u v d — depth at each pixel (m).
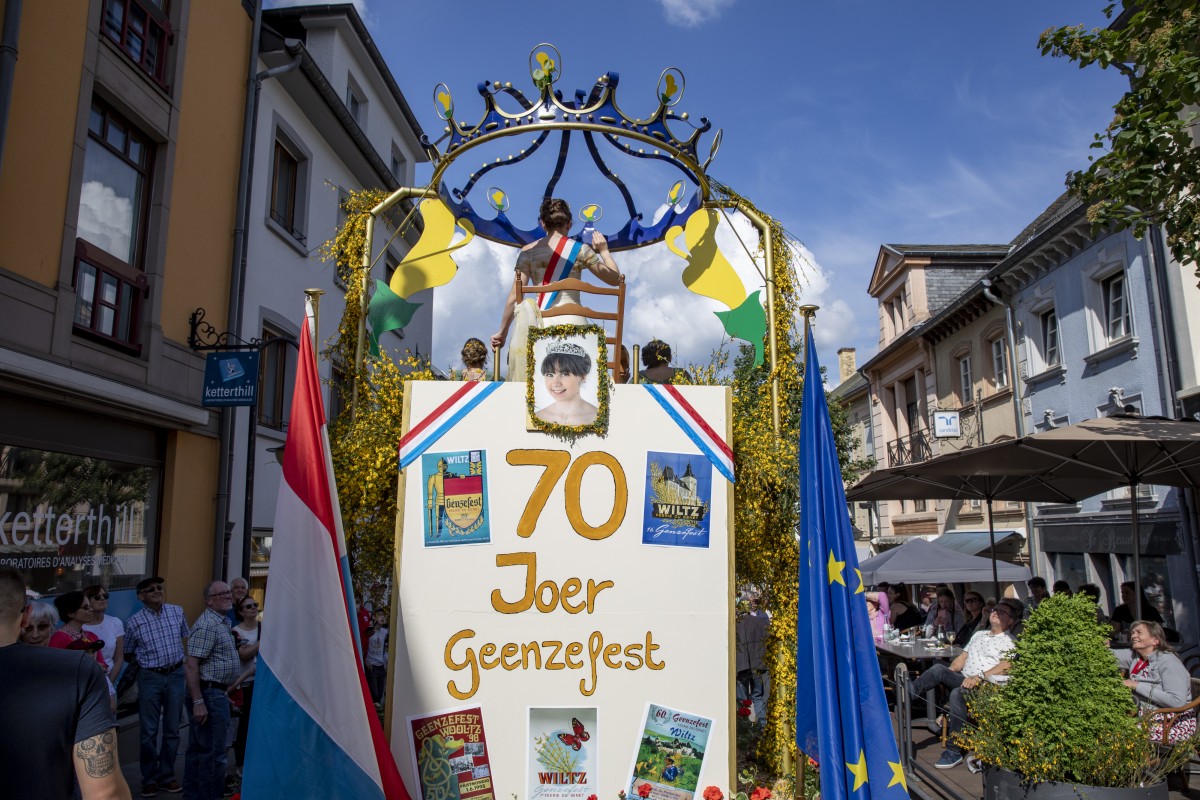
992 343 20.62
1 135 7.38
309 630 3.60
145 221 9.86
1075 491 10.39
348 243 5.37
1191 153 6.88
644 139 5.14
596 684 4.04
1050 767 4.40
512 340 4.79
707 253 5.69
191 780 6.38
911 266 25.33
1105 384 15.34
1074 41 7.16
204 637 6.50
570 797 3.94
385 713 3.94
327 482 3.80
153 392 9.62
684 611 4.14
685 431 4.30
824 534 3.78
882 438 27.80
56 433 8.27
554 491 4.18
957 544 20.98
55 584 8.26
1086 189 7.35
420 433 4.20
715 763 4.03
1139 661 6.40
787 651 4.78
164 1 10.34
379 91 18.23
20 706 2.53
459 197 5.76
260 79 12.12
